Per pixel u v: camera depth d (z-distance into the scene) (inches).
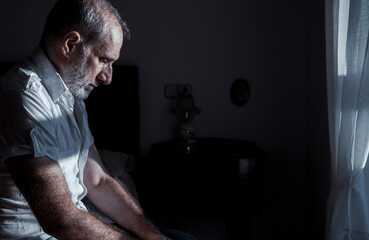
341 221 65.5
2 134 39.6
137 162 102.3
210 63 103.7
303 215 108.5
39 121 40.6
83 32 42.9
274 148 106.4
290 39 103.2
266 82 104.5
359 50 60.2
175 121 104.9
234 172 88.9
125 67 98.7
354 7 60.1
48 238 44.1
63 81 45.5
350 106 62.2
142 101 104.1
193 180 89.4
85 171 53.2
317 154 96.3
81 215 41.2
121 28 46.7
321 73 91.6
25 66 43.6
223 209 90.0
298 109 105.3
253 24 102.7
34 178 39.0
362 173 64.5
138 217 52.4
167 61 103.1
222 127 105.7
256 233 109.4
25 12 98.0
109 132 99.8
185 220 107.6
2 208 42.7
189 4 101.7
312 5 96.9
